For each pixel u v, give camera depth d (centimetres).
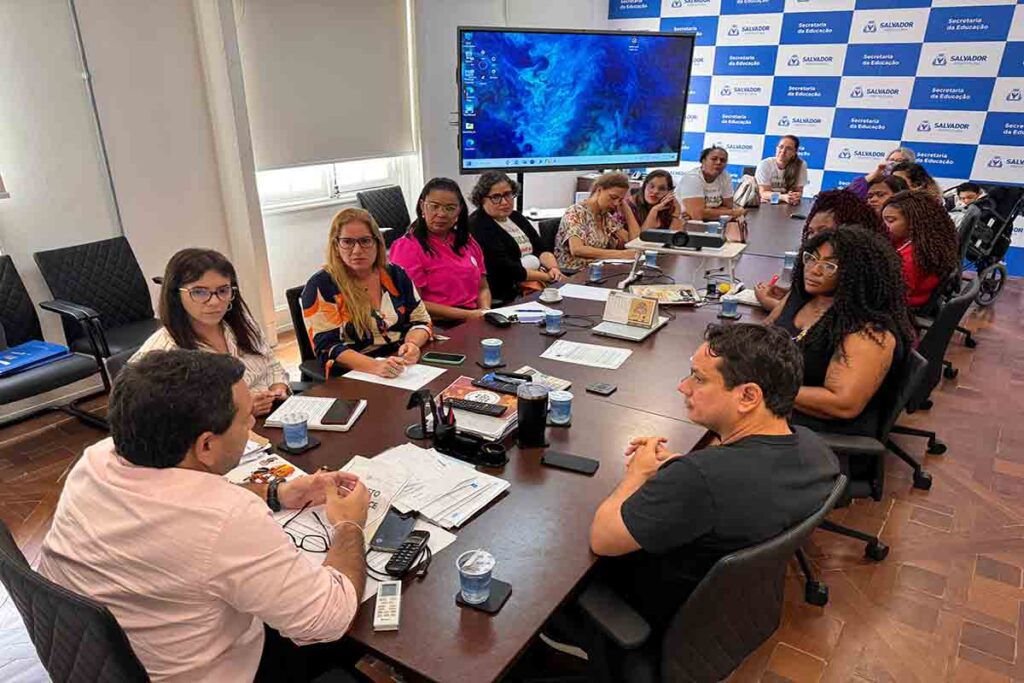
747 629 134
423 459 162
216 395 103
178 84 378
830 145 631
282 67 429
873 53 588
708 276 338
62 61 325
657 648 131
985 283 506
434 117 537
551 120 467
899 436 327
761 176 587
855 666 194
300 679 135
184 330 204
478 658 106
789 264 326
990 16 534
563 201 739
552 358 233
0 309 303
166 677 106
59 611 98
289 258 473
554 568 126
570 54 457
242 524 101
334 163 477
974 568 235
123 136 357
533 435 169
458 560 118
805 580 228
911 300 320
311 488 143
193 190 398
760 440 121
